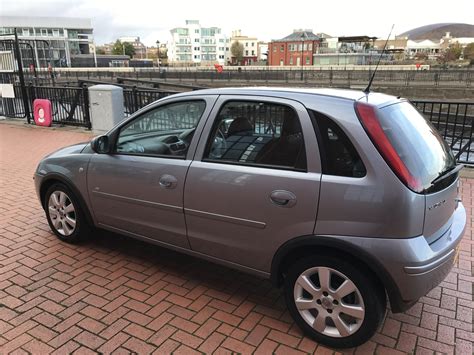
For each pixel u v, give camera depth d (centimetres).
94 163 393
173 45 14000
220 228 314
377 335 296
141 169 355
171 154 346
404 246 243
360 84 4366
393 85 4122
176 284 364
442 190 270
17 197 602
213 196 311
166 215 346
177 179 330
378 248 247
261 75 5312
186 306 330
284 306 332
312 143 271
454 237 282
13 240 452
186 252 347
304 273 282
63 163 420
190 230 334
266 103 296
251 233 297
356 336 269
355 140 257
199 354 274
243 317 316
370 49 7425
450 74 4078
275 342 287
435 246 262
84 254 419
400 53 7938
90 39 10262
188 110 343
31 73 1627
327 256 269
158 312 321
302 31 9206
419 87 3988
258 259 300
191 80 5881
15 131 1188
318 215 264
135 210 368
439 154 292
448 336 295
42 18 9300
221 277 377
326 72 4844
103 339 288
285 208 276
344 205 255
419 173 255
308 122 274
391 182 245
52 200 442
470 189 629
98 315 315
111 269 389
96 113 1030
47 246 437
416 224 246
